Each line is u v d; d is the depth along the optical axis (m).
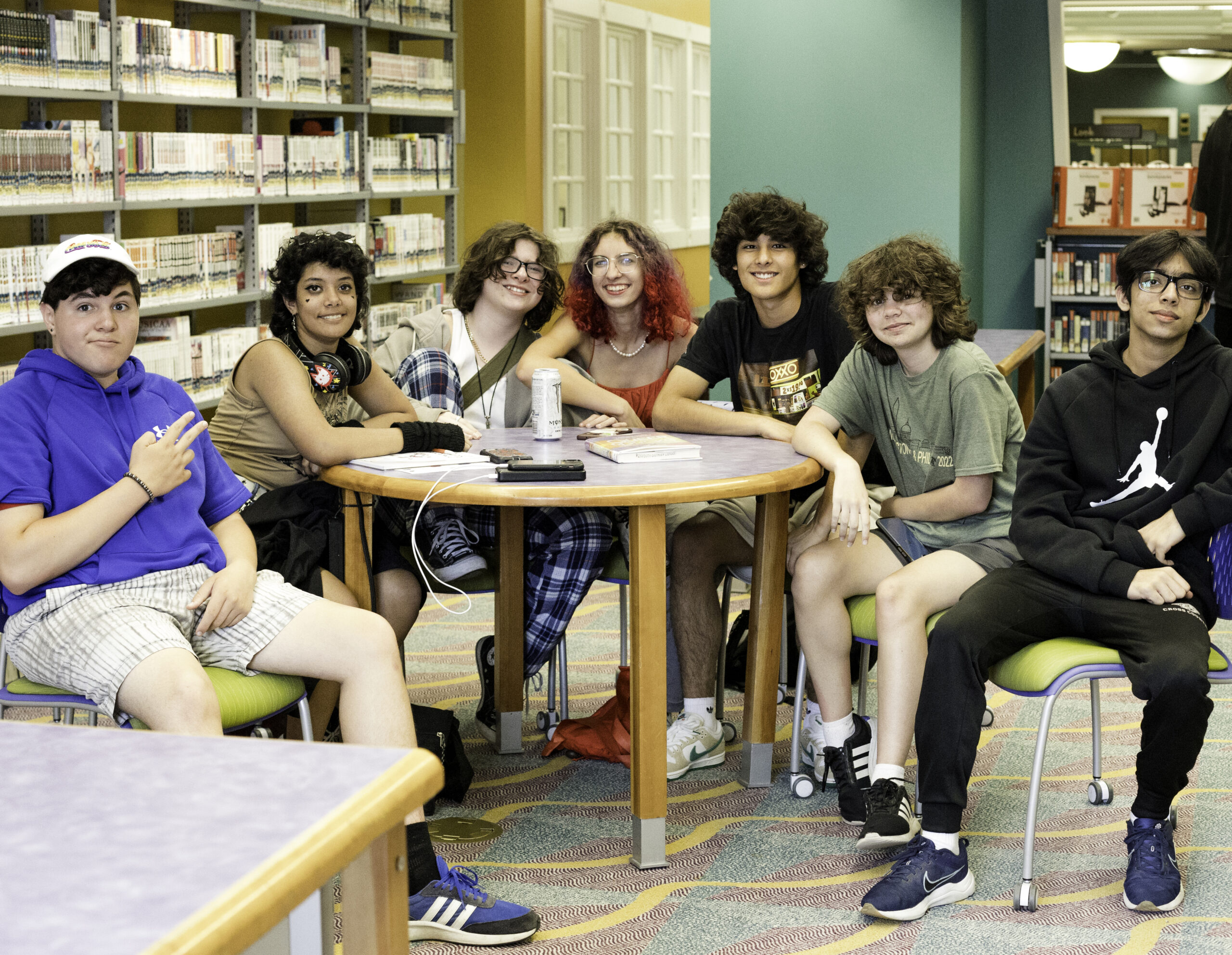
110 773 0.97
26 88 4.34
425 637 4.08
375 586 2.62
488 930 2.15
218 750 1.02
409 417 2.89
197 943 0.72
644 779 2.42
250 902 0.77
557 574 2.94
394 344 3.27
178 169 5.08
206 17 5.80
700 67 11.35
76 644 2.03
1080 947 2.12
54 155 4.46
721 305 3.15
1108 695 3.46
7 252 4.29
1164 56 6.15
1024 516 2.45
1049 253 6.01
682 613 2.94
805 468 2.58
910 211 5.63
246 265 5.62
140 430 2.26
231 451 2.74
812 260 2.99
